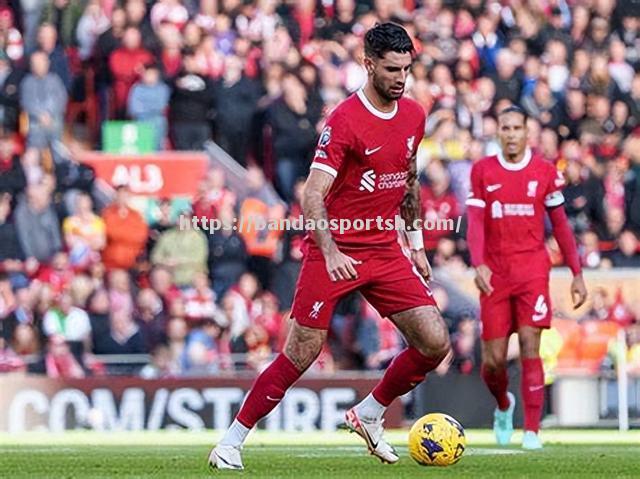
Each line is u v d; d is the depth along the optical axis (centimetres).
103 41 7025
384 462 2775
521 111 3809
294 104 6856
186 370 5912
